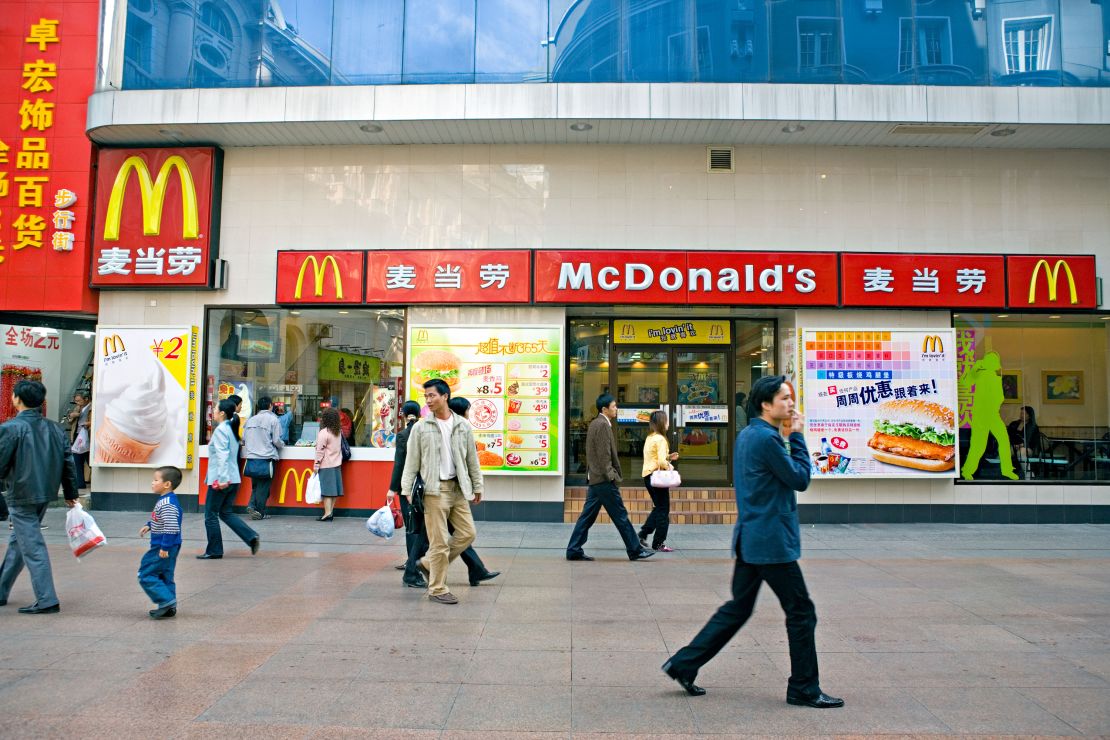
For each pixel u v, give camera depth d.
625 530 8.09
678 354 11.98
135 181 11.09
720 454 11.84
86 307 11.02
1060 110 10.16
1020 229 11.06
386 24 10.69
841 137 10.77
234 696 4.18
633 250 10.80
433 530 6.30
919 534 9.95
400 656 4.89
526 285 10.77
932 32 10.47
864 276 10.80
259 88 10.41
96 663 4.69
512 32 10.59
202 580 6.99
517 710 4.03
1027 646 5.21
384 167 11.23
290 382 11.30
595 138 10.90
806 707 4.10
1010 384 11.12
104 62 10.99
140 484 11.03
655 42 10.48
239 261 11.21
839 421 10.70
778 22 10.48
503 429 10.72
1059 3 10.46
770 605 6.27
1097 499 10.91
